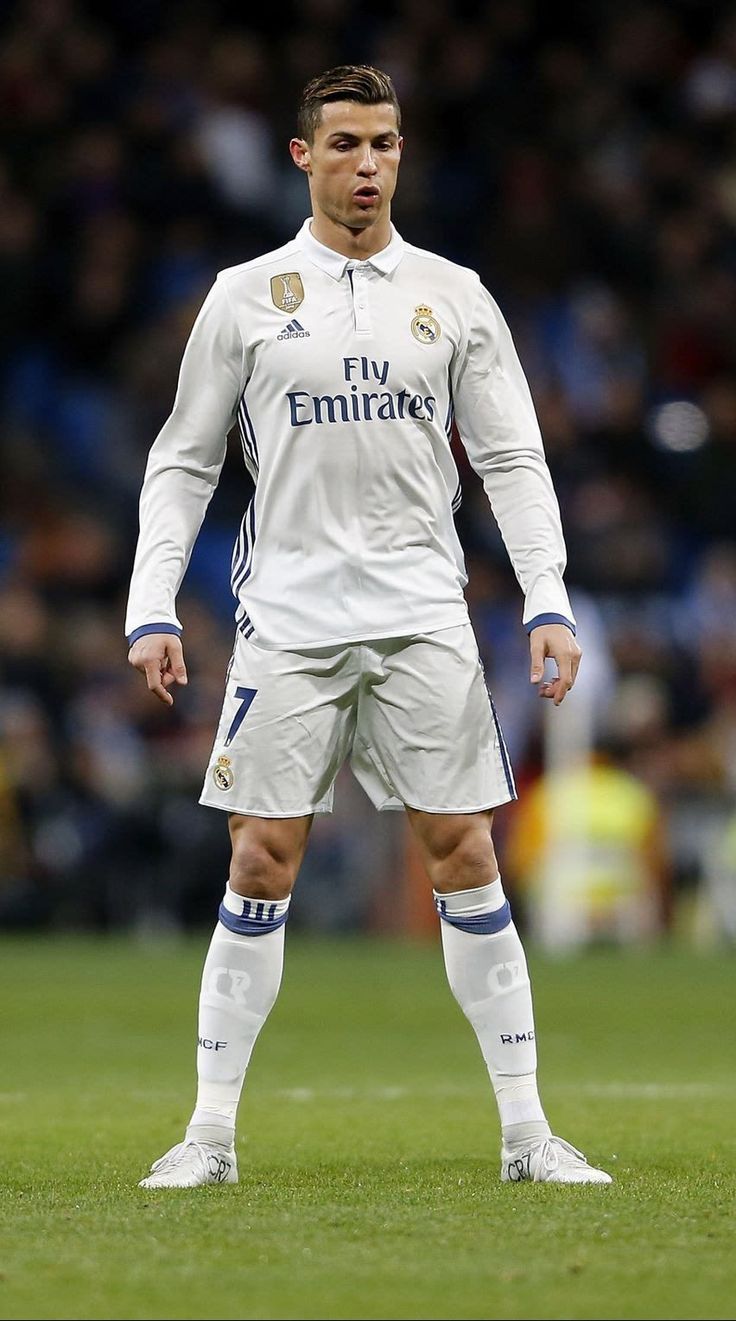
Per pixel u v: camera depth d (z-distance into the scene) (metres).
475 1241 14.08
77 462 65.50
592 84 79.94
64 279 69.06
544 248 73.56
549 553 17.98
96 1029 32.41
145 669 17.67
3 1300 12.35
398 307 17.67
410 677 17.52
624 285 74.62
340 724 17.73
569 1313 12.05
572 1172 17.12
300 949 47.94
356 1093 24.73
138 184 71.31
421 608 17.55
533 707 54.69
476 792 17.61
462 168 76.81
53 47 75.19
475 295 18.11
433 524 17.83
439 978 40.53
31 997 36.47
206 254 70.38
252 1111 22.78
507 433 18.17
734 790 54.75
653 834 52.84
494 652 58.12
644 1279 12.89
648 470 68.56
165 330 67.56
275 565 17.75
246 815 17.56
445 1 80.69
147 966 41.97
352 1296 12.46
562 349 70.44
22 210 70.69
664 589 62.66
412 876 52.03
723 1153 19.03
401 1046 30.58
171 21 77.88
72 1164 18.41
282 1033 32.19
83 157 71.50
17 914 51.78
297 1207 15.56
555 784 52.19
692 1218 14.99
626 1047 30.38
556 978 40.16
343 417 17.50
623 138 78.50
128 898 51.91
